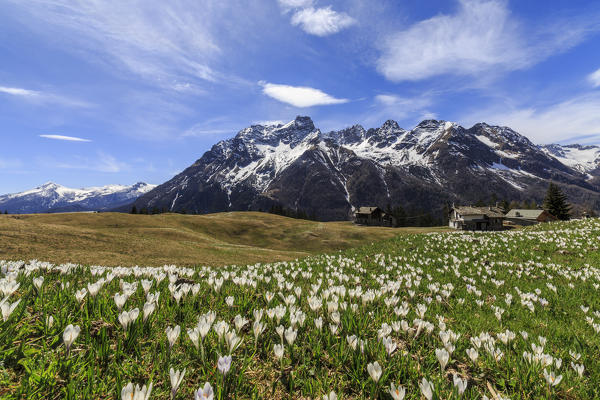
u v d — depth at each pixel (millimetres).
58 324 2918
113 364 2535
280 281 6598
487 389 2910
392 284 6578
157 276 5223
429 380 2834
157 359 2684
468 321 5457
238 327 3262
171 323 3652
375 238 80750
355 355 3076
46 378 2143
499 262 12609
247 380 2670
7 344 2482
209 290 5531
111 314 3479
